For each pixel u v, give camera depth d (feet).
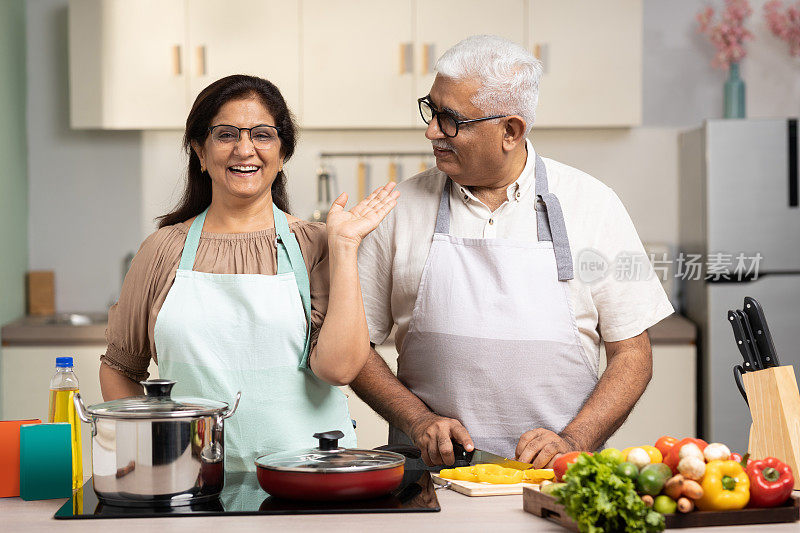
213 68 12.67
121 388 5.71
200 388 5.37
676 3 13.51
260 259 5.55
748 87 13.50
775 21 13.20
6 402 11.84
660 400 11.93
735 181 11.89
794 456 5.05
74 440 5.04
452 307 6.15
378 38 12.64
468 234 6.26
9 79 12.77
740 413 11.75
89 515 4.25
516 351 6.07
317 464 4.46
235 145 5.34
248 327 5.39
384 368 6.33
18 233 13.16
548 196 6.23
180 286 5.47
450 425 5.57
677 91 13.56
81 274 13.79
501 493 4.77
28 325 11.94
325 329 5.18
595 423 5.86
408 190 6.53
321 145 13.69
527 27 12.56
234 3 12.64
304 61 12.65
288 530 4.01
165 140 13.67
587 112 12.61
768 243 11.87
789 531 4.05
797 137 11.83
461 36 12.61
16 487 4.83
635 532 3.78
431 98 5.92
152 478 4.34
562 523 4.11
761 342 5.32
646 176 13.62
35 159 13.69
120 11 12.66
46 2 13.57
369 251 6.49
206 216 5.74
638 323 6.26
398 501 4.51
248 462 5.36
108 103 12.73
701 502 4.13
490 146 5.86
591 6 12.55
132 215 13.75
